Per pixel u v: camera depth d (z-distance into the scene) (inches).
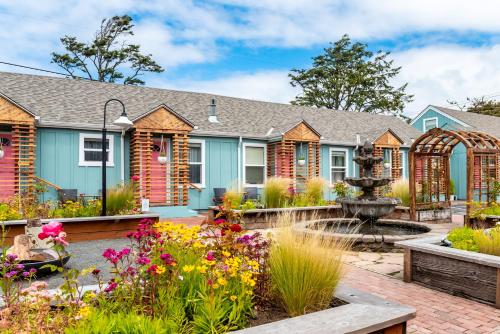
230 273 107.2
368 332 91.0
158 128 477.4
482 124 951.6
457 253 174.9
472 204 347.6
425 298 172.7
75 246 277.0
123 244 285.9
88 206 343.0
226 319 100.4
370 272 218.8
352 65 1368.1
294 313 111.0
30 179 411.2
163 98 597.6
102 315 84.2
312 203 461.4
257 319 109.3
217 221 130.2
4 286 96.8
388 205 305.0
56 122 438.0
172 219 453.1
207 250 124.5
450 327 139.6
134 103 545.0
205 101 643.5
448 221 440.5
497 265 158.2
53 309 100.9
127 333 78.0
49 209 328.2
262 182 613.9
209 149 557.3
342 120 774.5
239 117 628.1
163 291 100.6
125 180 491.2
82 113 475.5
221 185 566.3
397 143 706.8
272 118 666.8
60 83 535.5
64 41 1133.1
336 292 121.4
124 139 492.7
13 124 404.8
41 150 440.5
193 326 95.9
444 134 384.8
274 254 121.5
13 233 273.1
